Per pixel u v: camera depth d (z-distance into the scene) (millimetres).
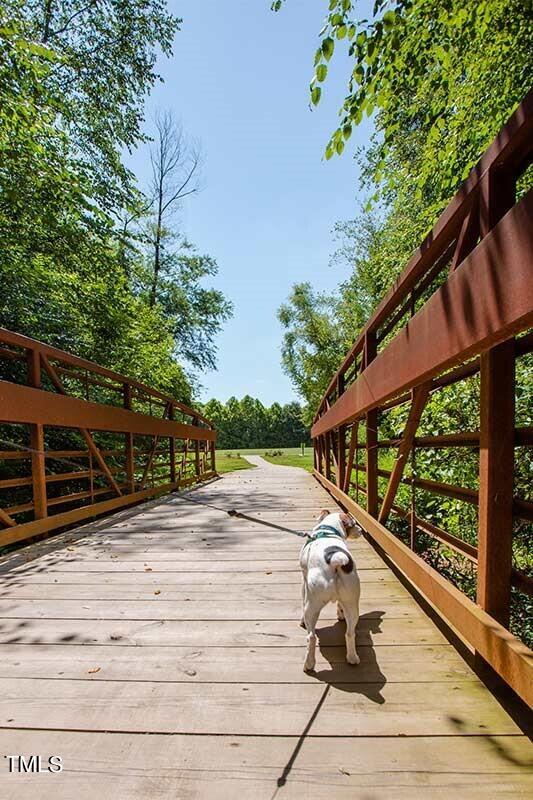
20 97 5145
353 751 1205
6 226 5922
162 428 6988
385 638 1896
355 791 1063
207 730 1308
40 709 1425
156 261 18516
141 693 1509
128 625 2068
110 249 7648
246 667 1676
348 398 4453
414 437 2525
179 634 1970
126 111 9367
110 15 9031
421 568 2078
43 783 1108
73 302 6836
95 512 4680
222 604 2322
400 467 2697
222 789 1078
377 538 3049
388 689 1509
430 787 1072
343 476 5426
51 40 8523
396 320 2932
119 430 5367
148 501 6234
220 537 3908
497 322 1284
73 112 7945
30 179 5809
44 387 5605
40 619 2148
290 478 10477
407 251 6258
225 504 5840
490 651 1359
